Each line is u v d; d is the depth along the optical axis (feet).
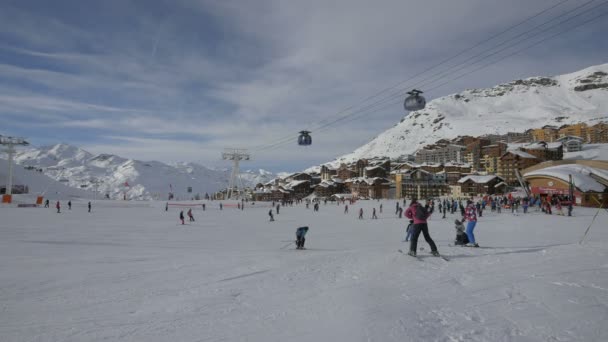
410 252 29.48
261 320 15.81
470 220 37.60
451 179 432.66
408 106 75.05
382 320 14.98
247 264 30.96
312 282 22.44
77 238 71.61
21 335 14.79
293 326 14.87
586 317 14.47
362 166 594.65
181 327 15.29
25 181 414.21
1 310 18.52
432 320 14.85
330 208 245.86
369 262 27.61
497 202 167.12
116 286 24.03
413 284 20.77
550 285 19.40
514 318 14.71
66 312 18.07
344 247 54.90
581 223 100.78
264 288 21.56
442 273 23.17
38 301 20.38
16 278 27.37
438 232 84.64
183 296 20.63
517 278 21.16
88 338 14.33
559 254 28.96
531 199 184.55
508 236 67.21
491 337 12.92
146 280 25.84
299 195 550.77
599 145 632.38
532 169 271.90
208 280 24.90
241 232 92.94
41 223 110.73
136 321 16.33
